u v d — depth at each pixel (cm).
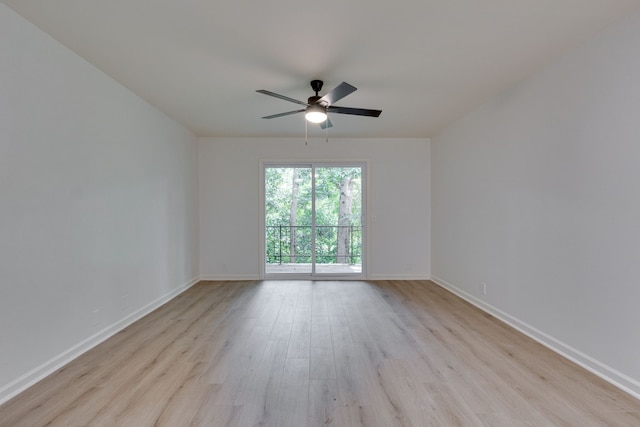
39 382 223
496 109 356
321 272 569
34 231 224
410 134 538
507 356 264
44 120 233
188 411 192
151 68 288
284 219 571
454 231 466
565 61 261
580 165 247
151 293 388
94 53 262
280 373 237
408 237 562
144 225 372
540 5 199
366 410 193
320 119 315
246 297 448
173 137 449
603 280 228
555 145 272
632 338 208
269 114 422
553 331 275
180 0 193
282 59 270
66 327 253
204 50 256
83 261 272
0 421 182
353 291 480
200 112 415
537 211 294
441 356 264
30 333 220
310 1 195
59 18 214
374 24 220
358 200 571
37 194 227
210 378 230
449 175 482
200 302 423
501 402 201
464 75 304
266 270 572
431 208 558
